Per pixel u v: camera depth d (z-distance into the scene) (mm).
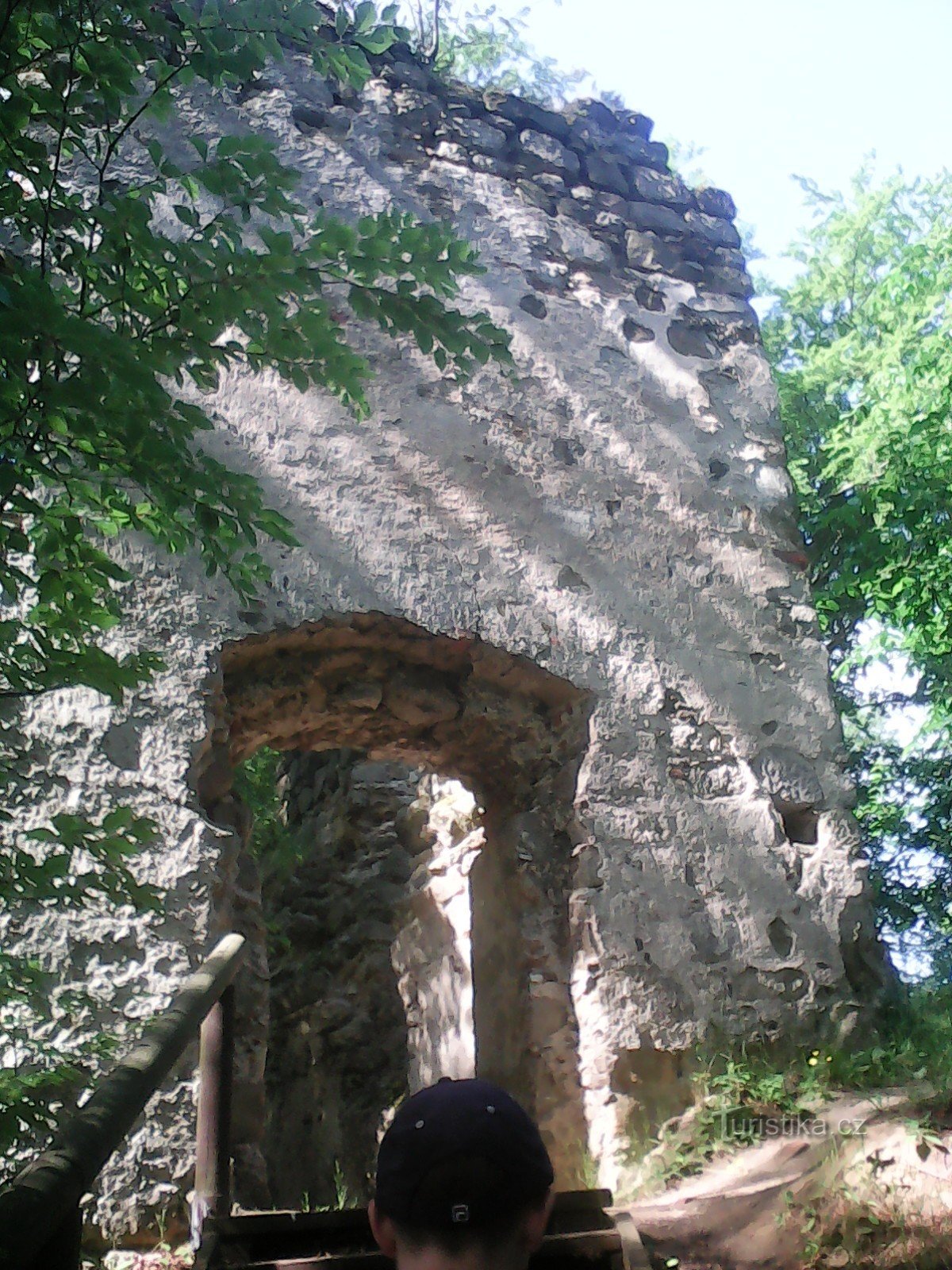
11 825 4535
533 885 5508
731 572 6293
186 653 4965
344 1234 3176
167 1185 4203
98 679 2447
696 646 6051
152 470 2344
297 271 2490
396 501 5609
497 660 5625
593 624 5844
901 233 12125
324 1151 8703
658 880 5543
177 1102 4289
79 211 2527
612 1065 5121
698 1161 4809
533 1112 5199
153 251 2422
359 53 2746
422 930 8469
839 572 9391
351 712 5695
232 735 5512
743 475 6523
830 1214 3762
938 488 8727
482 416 5945
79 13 2520
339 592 5352
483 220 6383
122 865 2480
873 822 10422
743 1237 3799
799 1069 5355
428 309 2641
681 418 6480
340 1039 8844
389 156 6266
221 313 2453
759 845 5812
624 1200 4648
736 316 6895
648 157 7051
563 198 6691
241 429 5410
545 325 6316
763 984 5547
